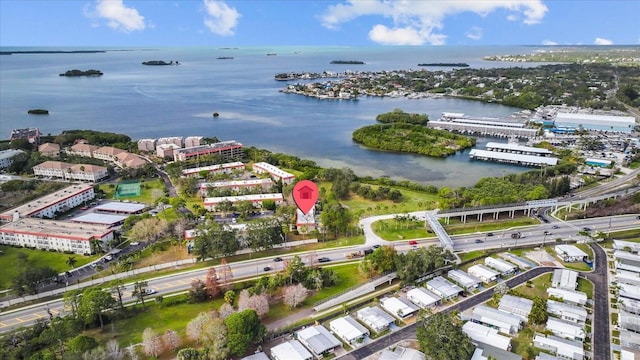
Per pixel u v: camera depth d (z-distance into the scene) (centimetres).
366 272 19400
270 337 15412
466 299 17925
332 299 17700
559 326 15662
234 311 16025
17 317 16700
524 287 18650
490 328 15638
